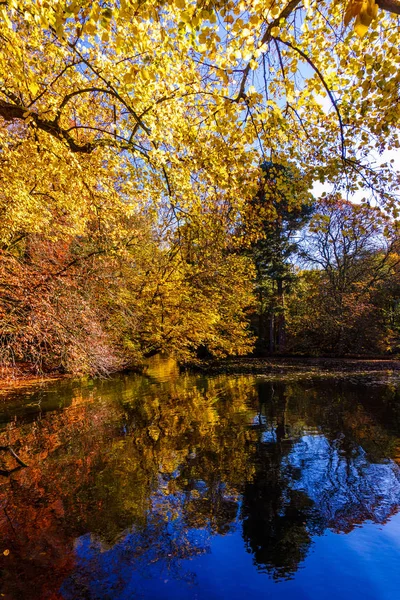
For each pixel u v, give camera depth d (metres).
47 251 12.62
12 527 5.32
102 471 7.15
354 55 5.96
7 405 12.27
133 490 6.40
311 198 7.02
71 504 5.93
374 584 4.23
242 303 22.66
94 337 12.44
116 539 5.06
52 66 6.87
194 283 17.98
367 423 10.20
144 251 17.16
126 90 6.31
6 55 5.50
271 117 5.97
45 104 6.96
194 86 6.39
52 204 10.51
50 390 14.67
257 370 21.69
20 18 5.52
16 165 7.91
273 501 6.04
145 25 5.12
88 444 8.63
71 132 8.68
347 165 6.26
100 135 8.66
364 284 29.33
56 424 10.19
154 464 7.48
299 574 4.38
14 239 11.62
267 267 29.11
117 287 15.03
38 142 7.02
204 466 7.38
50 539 5.04
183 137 7.12
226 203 8.38
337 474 6.98
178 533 5.19
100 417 10.94
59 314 10.95
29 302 10.18
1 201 8.70
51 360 13.02
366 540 5.04
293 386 16.12
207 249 9.70
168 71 5.86
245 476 6.93
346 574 4.39
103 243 13.23
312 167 6.81
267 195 7.52
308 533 5.19
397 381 16.80
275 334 33.78
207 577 4.31
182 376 19.39
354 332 29.05
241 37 4.24
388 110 5.39
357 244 30.25
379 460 7.61
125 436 9.20
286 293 31.41
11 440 8.91
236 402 13.01
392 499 6.07
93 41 6.55
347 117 6.10
